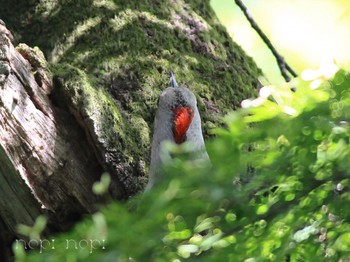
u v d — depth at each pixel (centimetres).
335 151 568
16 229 961
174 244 568
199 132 895
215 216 564
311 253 613
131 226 542
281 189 588
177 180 543
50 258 557
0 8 1160
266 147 576
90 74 1071
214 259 574
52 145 960
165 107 891
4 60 932
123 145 996
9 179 941
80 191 975
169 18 1163
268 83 1201
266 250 586
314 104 571
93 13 1134
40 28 1138
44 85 973
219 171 550
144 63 1095
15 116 931
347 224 603
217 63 1158
